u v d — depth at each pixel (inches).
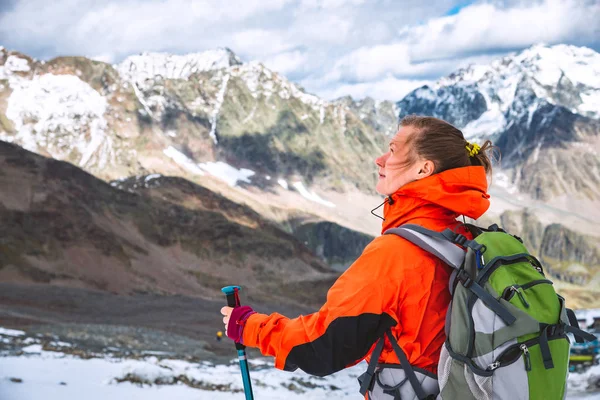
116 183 6692.9
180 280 4318.4
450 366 79.7
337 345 82.0
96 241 4057.6
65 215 4138.8
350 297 82.4
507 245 84.4
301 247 5723.4
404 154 90.7
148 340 1592.0
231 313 91.9
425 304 83.4
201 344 1737.2
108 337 1462.8
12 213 3882.9
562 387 79.0
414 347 83.9
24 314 2229.3
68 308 2603.3
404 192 90.7
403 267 83.4
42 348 871.7
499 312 77.0
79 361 614.5
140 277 4033.0
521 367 76.0
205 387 572.1
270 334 86.9
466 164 90.4
